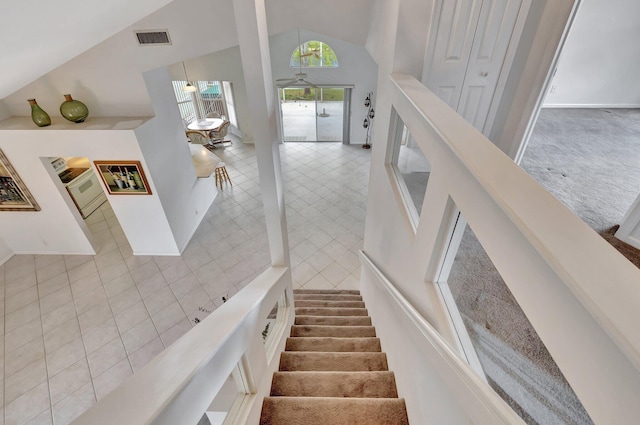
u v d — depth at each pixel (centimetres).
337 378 218
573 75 532
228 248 545
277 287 225
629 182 286
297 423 181
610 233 224
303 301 399
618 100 539
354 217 611
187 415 95
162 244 518
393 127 234
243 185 723
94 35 202
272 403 189
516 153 270
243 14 149
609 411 54
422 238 162
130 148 416
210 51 387
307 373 220
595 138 386
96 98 428
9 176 446
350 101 834
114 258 526
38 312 438
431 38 219
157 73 446
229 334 122
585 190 275
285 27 351
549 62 228
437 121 133
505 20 214
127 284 480
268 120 182
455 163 119
